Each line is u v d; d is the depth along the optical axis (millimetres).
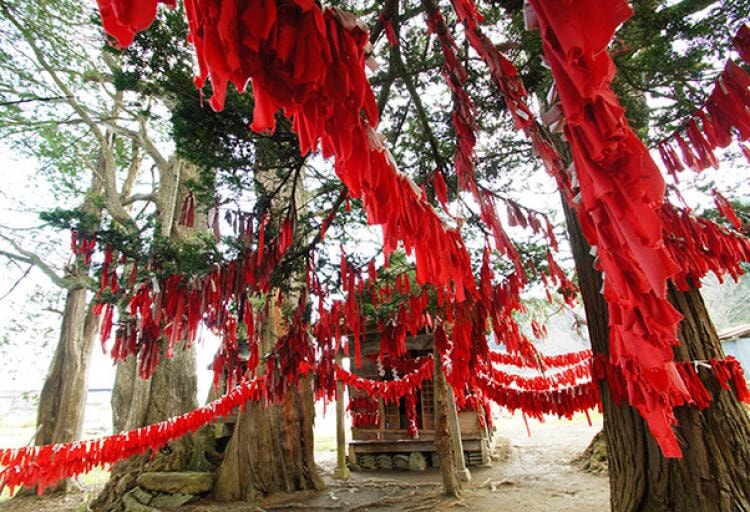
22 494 10938
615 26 635
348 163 1004
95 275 3240
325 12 872
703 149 2395
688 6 2820
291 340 4066
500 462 9859
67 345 12266
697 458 2691
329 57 806
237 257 3180
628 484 2980
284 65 785
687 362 2867
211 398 10531
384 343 4852
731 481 2596
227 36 698
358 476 9602
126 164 14430
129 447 6363
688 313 3049
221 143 3361
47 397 11914
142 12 616
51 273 10906
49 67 9547
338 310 4035
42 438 11414
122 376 10984
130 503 8070
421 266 1410
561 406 4625
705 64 3156
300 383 9070
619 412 3092
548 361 8008
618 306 932
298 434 8773
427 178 3457
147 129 11234
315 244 3760
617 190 762
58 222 2980
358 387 9141
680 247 2887
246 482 8234
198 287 3002
